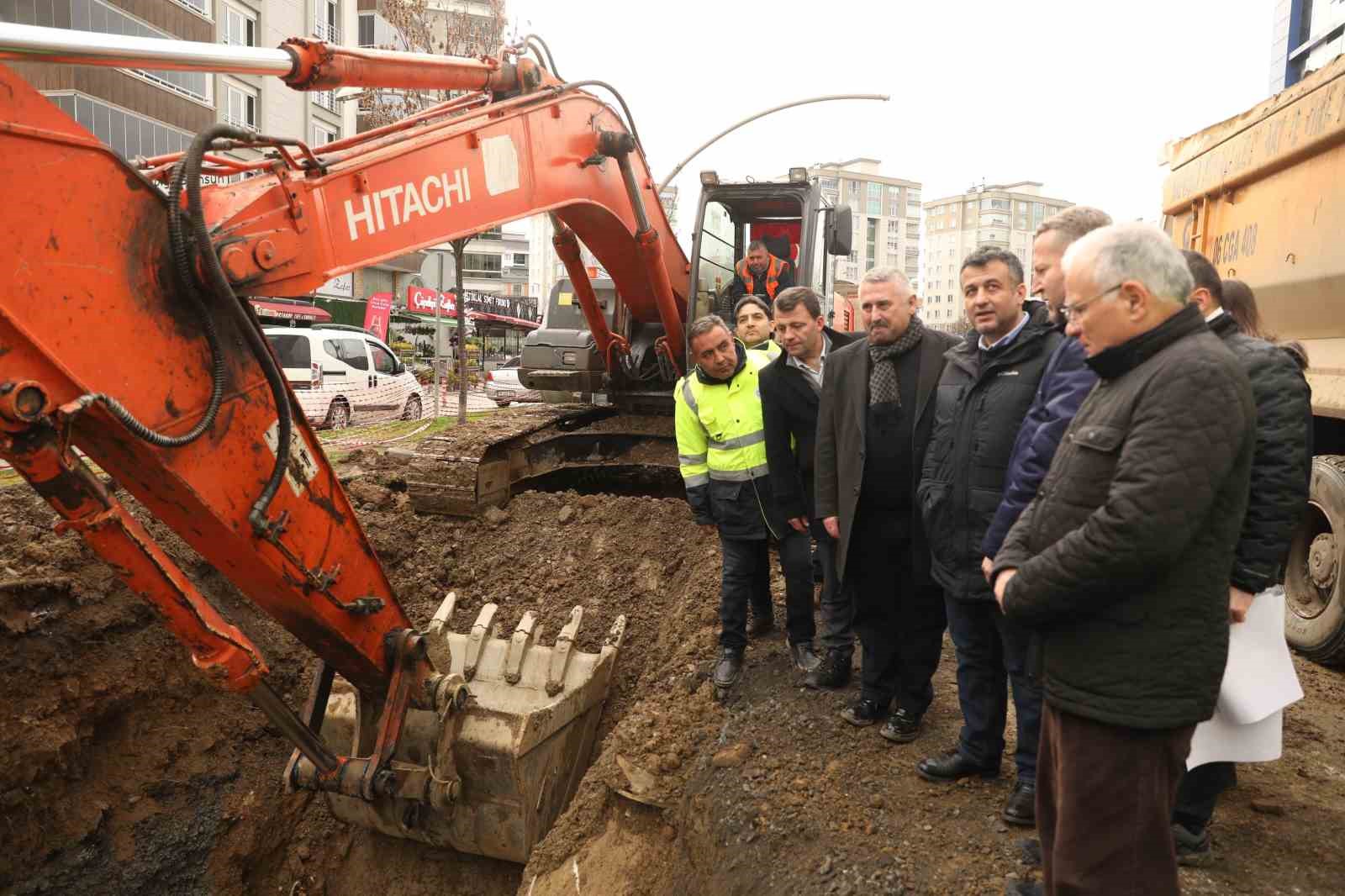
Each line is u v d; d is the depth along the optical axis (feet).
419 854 16.12
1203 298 9.21
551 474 24.89
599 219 17.92
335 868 16.52
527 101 14.69
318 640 11.60
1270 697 8.71
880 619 12.44
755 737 12.71
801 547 14.47
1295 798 10.59
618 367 24.58
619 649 18.10
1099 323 6.85
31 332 7.74
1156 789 6.72
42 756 14.23
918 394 11.75
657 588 20.08
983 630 10.64
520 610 20.15
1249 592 8.39
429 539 21.39
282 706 10.98
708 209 24.57
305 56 11.27
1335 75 14.79
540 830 15.02
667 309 21.44
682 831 12.08
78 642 15.42
